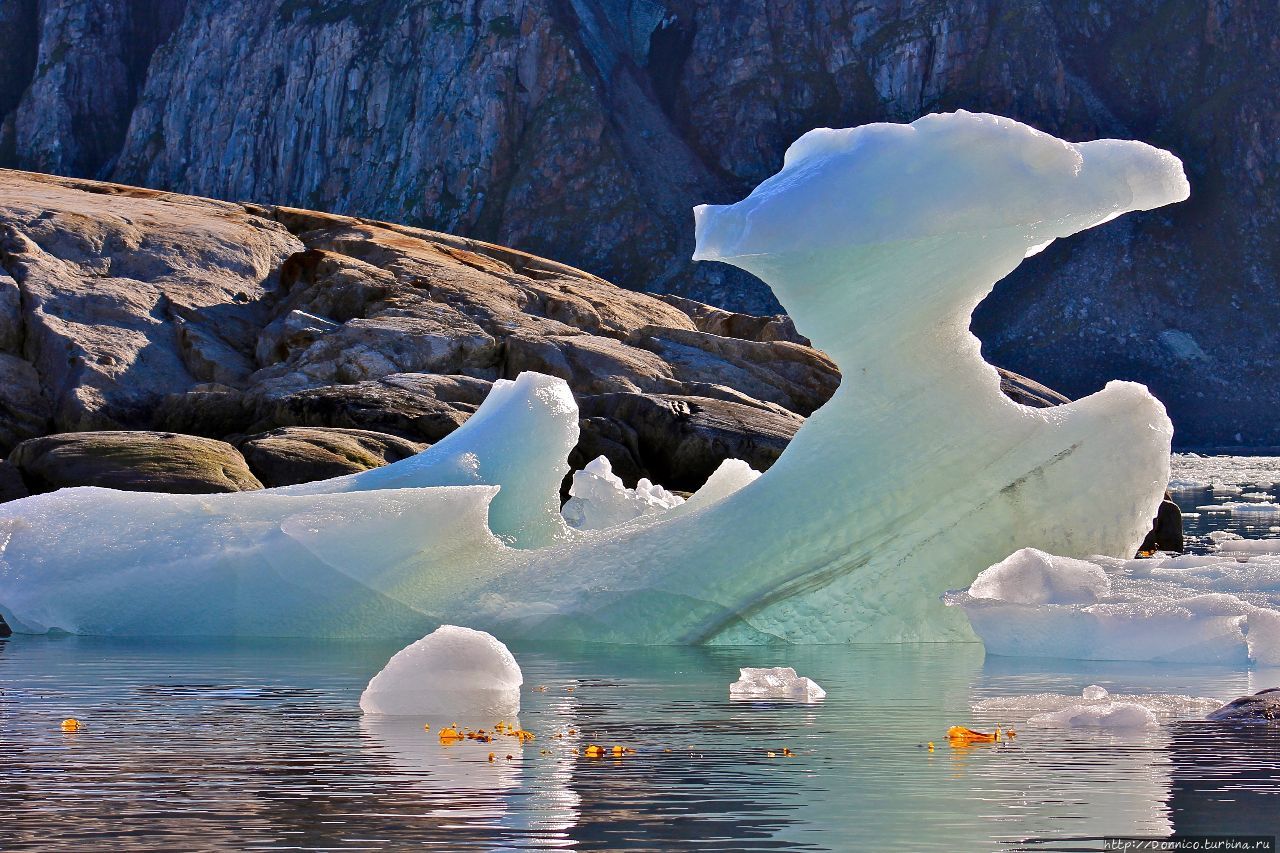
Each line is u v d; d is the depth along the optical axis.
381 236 98.12
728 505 25.59
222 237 89.69
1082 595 23.64
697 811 11.84
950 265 23.91
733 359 78.88
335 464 48.53
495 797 12.40
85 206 90.81
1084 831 11.17
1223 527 62.03
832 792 12.60
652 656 23.48
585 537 27.16
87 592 26.20
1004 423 25.06
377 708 17.70
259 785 12.97
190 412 69.19
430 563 25.86
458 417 60.78
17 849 10.69
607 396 61.78
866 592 25.44
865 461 24.95
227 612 25.91
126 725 16.53
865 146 23.75
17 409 72.62
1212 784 12.84
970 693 19.05
